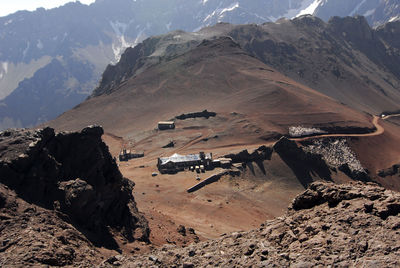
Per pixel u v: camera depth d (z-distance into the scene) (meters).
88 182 49.12
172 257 28.28
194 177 127.62
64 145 49.41
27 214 36.25
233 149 177.88
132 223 52.47
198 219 90.19
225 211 100.94
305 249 23.83
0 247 30.36
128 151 178.38
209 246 29.30
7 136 46.88
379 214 24.62
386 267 19.67
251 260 24.12
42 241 31.22
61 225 37.00
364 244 22.06
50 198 42.22
